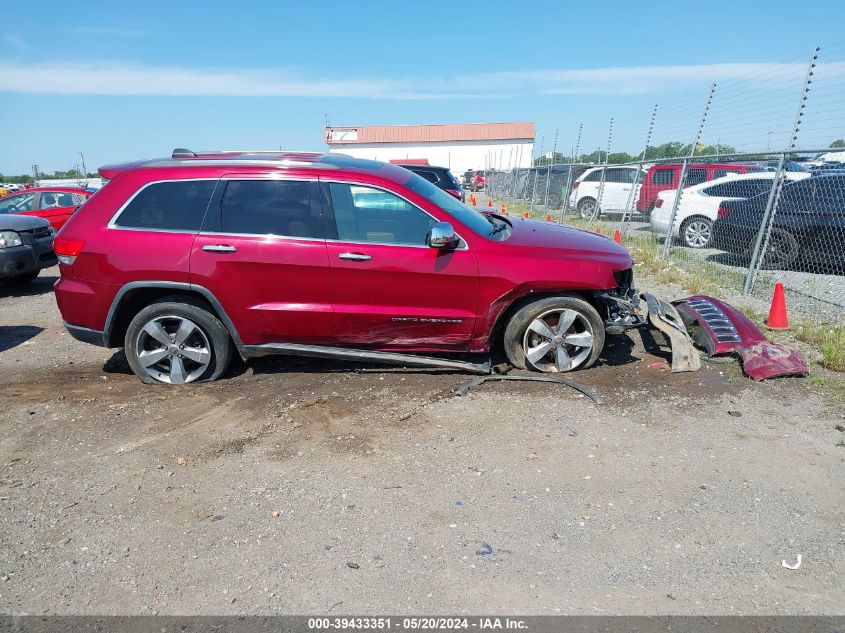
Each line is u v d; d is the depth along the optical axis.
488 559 3.03
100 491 3.69
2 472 3.92
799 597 2.76
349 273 4.89
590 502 3.49
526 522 3.31
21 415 4.71
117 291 4.97
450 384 5.13
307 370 5.50
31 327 7.41
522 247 5.05
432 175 15.31
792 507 3.41
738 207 10.55
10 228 9.38
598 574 2.92
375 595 2.81
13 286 10.36
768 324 6.65
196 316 5.05
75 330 5.17
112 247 4.95
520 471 3.80
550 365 5.34
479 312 5.02
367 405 4.76
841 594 2.77
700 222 12.67
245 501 3.56
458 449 4.08
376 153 76.44
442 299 4.98
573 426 4.38
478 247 4.95
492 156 55.72
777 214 9.80
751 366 5.20
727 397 4.83
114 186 5.09
